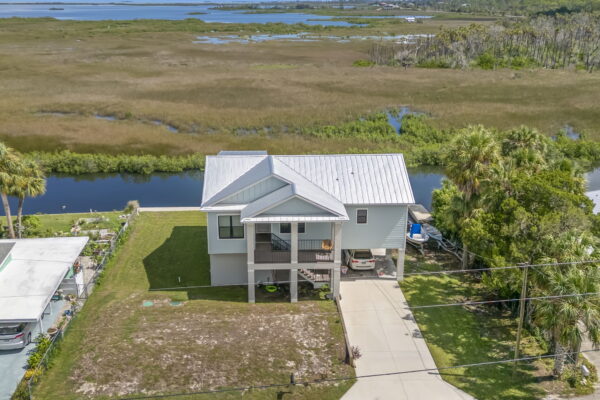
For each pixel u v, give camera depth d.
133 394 20.27
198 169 55.78
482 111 75.19
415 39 172.50
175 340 23.52
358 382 21.53
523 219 24.64
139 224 38.47
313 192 27.56
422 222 37.78
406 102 81.25
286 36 188.62
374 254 33.62
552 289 20.30
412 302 27.95
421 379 21.86
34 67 109.94
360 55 137.38
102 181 53.56
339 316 26.25
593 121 70.50
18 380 21.11
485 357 23.38
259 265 27.36
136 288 29.34
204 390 20.61
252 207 27.08
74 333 24.39
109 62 119.50
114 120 71.06
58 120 69.25
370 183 29.33
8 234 34.91
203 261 32.78
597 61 120.12
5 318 22.20
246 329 24.64
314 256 27.27
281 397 20.48
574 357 22.55
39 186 33.75
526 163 30.19
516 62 122.12
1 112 72.44
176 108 76.12
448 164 30.72
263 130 67.44
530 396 20.75
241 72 107.94
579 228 23.70
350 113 73.94
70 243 29.66
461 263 32.56
